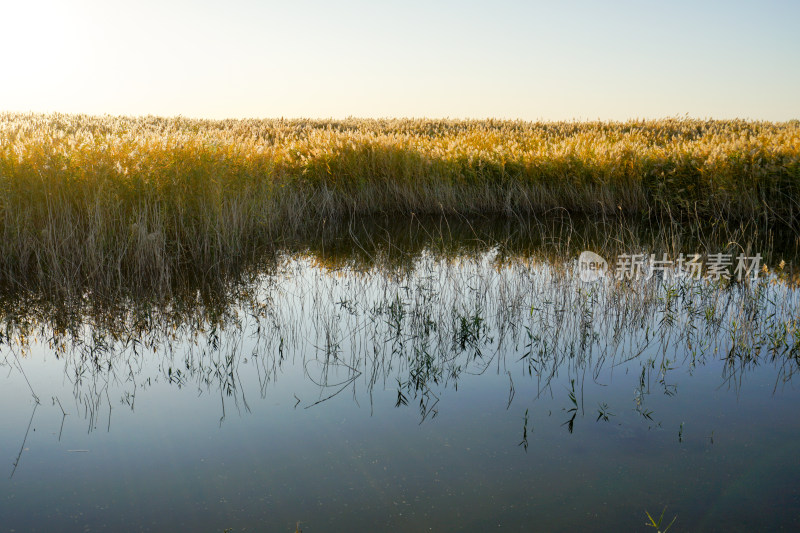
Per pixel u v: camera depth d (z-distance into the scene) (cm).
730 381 449
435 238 1112
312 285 761
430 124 3456
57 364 498
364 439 367
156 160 930
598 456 346
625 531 280
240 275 810
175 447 360
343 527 285
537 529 282
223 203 972
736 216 1167
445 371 472
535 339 535
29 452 356
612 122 3247
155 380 463
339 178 1380
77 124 2805
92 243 758
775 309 605
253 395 433
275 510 299
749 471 329
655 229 1143
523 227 1209
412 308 638
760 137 1302
